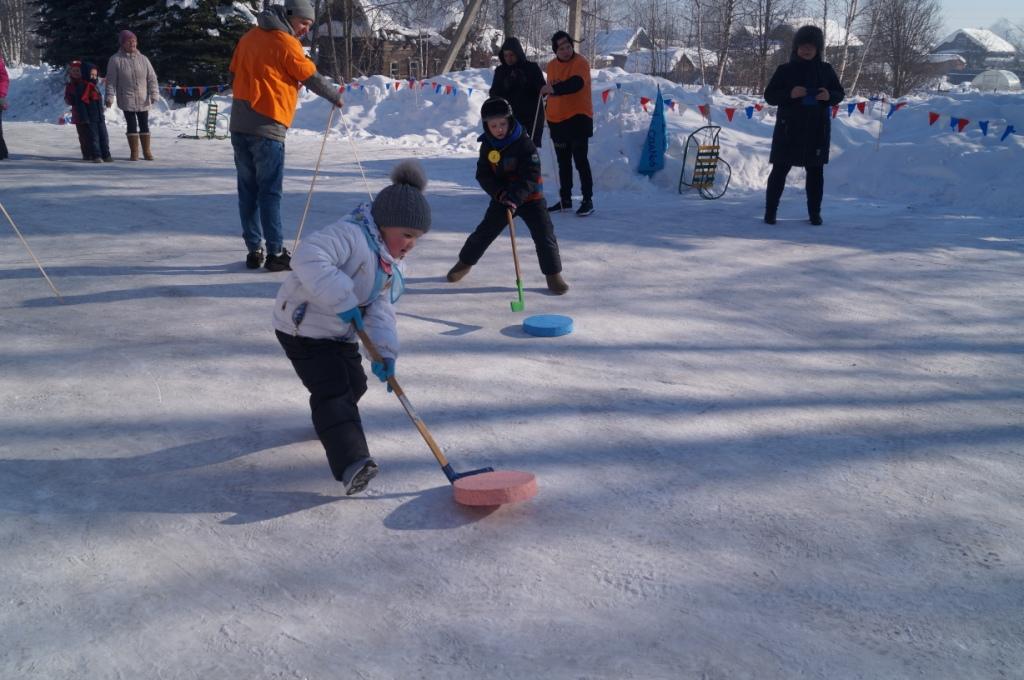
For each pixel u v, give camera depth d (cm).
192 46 2814
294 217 869
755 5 3884
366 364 465
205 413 397
